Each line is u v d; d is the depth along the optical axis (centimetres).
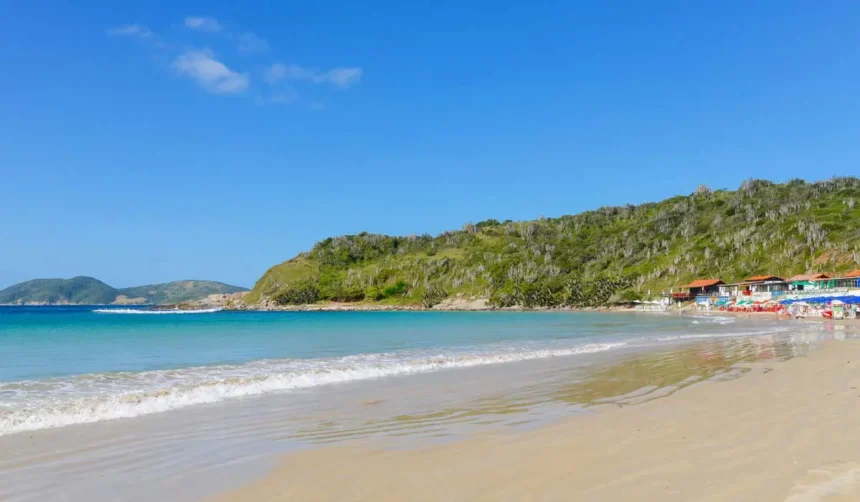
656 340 3722
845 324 5819
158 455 985
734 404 1295
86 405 1396
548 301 18000
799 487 694
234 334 4997
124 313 16488
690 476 759
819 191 19538
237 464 923
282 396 1589
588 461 862
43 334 4988
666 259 18138
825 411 1152
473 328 6122
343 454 970
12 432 1156
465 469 852
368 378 1958
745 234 16900
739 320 7531
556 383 1781
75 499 769
